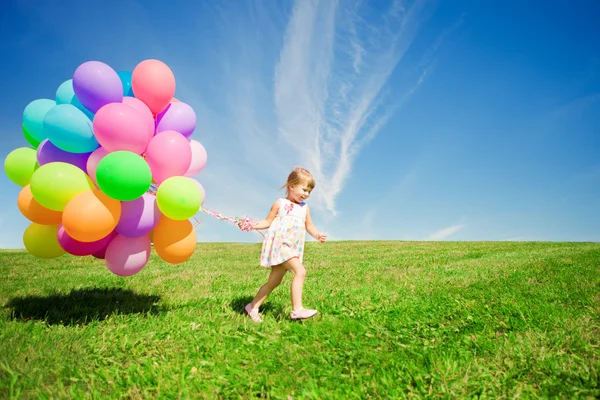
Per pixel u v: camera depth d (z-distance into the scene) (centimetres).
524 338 388
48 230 436
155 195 427
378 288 686
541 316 461
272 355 359
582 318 448
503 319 462
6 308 508
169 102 445
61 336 388
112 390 289
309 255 1377
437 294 618
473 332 421
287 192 491
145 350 365
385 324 459
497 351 356
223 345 380
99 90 386
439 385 294
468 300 564
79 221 360
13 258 1177
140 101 419
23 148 451
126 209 393
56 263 1068
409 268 967
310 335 412
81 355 343
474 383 296
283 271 479
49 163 387
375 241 2084
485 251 1432
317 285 726
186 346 377
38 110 428
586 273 790
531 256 1169
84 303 548
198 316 475
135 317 466
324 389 291
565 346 367
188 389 287
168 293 650
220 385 300
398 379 309
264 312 515
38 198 374
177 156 400
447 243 1894
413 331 437
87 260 1136
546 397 276
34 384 288
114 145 372
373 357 352
